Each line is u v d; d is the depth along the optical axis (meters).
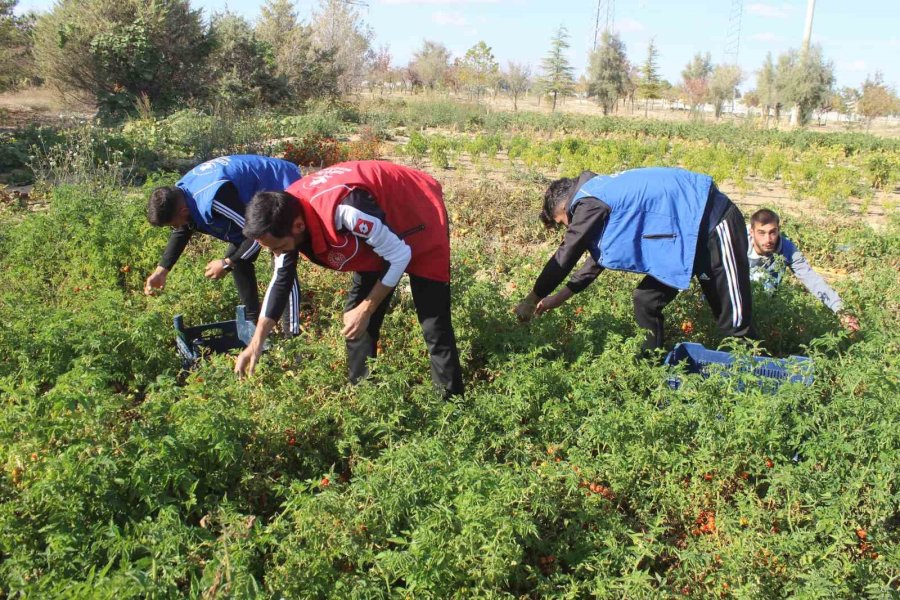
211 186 4.81
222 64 27.36
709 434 3.74
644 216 4.67
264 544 3.17
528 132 28.64
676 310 5.86
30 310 5.25
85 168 10.51
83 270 6.67
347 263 4.05
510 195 11.28
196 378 4.23
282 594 2.78
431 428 4.03
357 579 2.93
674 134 30.67
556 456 4.04
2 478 3.41
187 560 2.93
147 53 24.11
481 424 4.13
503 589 3.19
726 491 3.79
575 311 5.77
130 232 6.73
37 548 3.13
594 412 3.99
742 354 4.35
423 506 3.25
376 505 3.15
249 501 3.66
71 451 3.20
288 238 3.71
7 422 3.50
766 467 3.73
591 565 3.21
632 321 5.64
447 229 4.32
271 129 18.84
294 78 30.75
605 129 31.25
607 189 4.71
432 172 15.48
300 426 3.96
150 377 4.77
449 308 4.44
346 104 31.25
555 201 4.99
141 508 3.30
